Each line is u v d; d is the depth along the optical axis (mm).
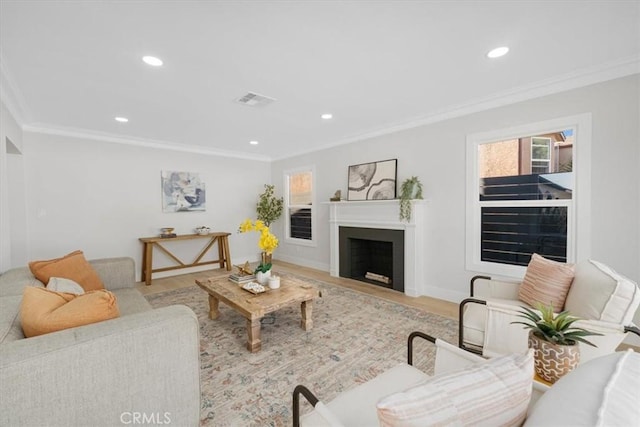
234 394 1778
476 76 2459
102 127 3859
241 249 5859
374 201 3982
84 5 1528
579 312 1566
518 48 2027
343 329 2686
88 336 1118
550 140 2744
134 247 4535
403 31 1812
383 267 4355
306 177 5543
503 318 1586
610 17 1687
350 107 3189
